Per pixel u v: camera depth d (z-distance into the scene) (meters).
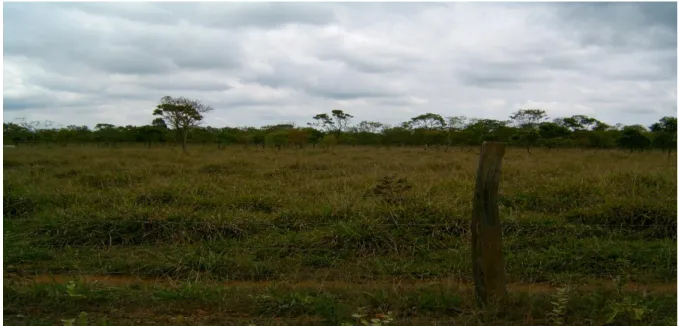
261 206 7.28
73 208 6.72
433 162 13.33
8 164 13.96
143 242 5.83
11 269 4.96
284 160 15.26
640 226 6.19
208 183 8.76
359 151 24.80
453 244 5.70
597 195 7.39
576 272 5.03
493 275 3.80
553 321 3.74
